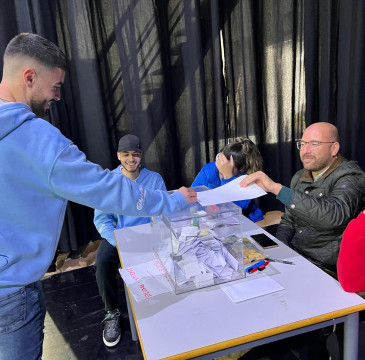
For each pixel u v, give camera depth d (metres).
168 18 2.63
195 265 1.05
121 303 2.09
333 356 1.09
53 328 1.89
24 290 0.96
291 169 3.10
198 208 1.15
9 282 0.89
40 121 0.90
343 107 2.89
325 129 1.49
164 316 0.93
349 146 2.92
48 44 0.95
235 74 2.87
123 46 2.56
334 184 1.48
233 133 2.99
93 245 2.81
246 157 1.87
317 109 3.03
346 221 1.38
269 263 1.19
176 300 1.00
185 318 0.92
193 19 2.61
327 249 1.55
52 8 2.37
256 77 2.85
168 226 1.08
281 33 2.82
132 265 1.24
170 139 2.80
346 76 2.82
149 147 2.75
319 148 1.49
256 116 2.90
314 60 2.88
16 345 0.97
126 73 2.61
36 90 0.94
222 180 1.94
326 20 2.77
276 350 1.58
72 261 2.63
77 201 0.93
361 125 2.83
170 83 2.76
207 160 2.89
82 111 2.54
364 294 1.05
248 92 2.84
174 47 2.69
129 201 0.96
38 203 0.90
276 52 2.86
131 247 1.40
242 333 0.84
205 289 1.05
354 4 2.66
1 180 0.84
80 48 2.44
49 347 1.74
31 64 0.90
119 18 2.51
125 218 1.92
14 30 2.31
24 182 0.87
